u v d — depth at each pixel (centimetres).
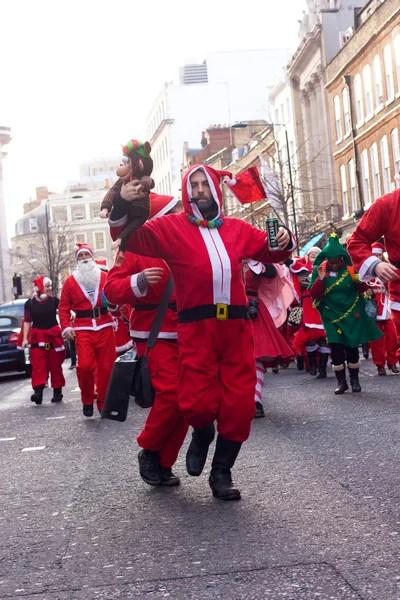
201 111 10050
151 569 499
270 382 1580
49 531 604
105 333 1224
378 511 579
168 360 683
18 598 470
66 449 961
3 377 2728
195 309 634
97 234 13512
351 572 463
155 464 712
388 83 4050
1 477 820
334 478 687
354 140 4538
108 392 690
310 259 1645
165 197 718
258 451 837
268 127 6012
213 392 639
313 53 5262
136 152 630
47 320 1556
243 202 677
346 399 1200
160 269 654
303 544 520
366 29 4234
